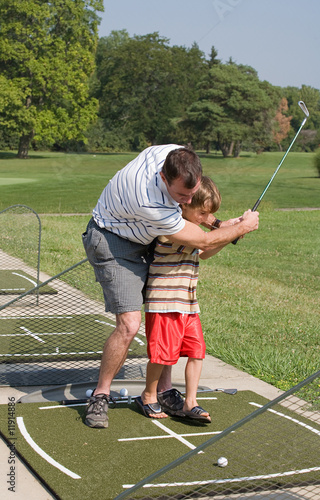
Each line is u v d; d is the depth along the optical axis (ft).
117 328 9.75
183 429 9.70
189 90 138.21
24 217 26.50
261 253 33.86
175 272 9.71
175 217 9.11
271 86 142.20
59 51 134.51
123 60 133.69
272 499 7.64
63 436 9.21
